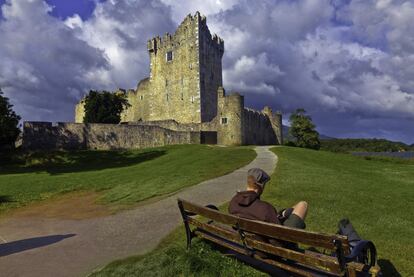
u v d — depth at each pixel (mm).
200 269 7309
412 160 42469
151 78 79125
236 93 61250
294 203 13156
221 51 80062
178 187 18672
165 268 7500
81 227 12477
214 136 62312
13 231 12789
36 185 24203
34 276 7953
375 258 5961
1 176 30938
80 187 22891
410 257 8062
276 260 6578
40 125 50031
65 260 8953
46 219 14672
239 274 6965
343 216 11375
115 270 7695
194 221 8227
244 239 6824
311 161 31250
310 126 81438
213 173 23156
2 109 47719
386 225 10539
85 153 48312
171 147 50469
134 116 85812
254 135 68250
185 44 73875
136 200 16547
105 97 73688
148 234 10727
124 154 47719
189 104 72750
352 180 19328
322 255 6000
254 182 7180
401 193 16031
